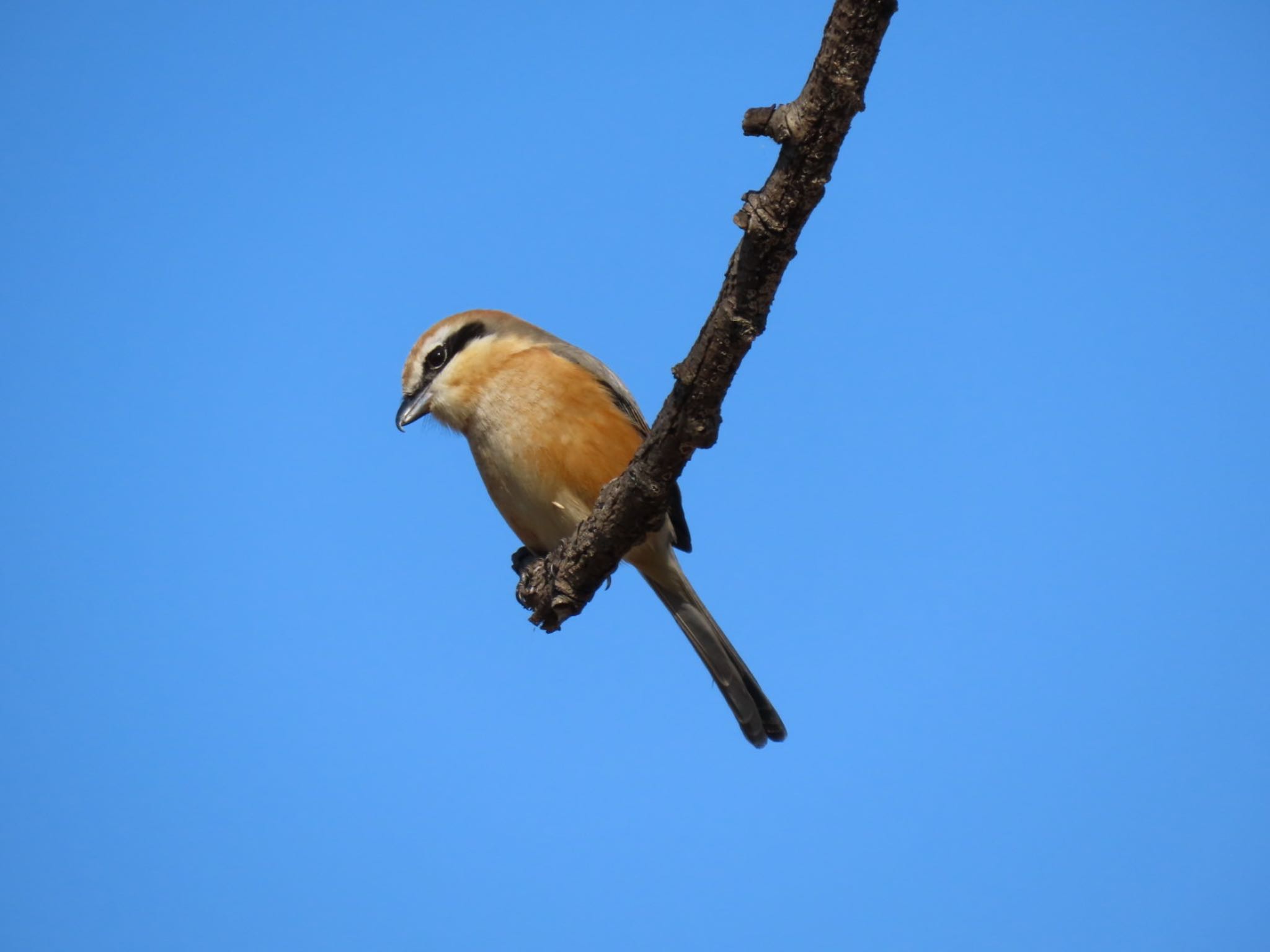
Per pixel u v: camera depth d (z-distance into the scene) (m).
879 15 6.06
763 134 6.58
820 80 6.30
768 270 7.11
